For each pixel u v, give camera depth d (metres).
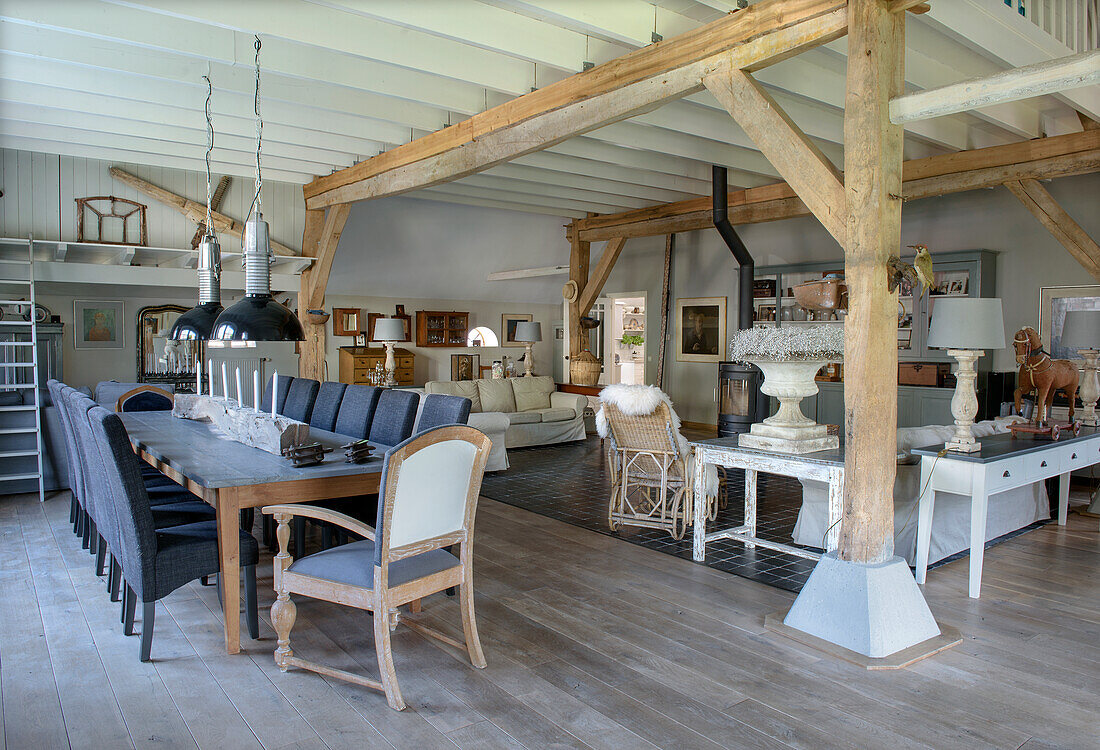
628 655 3.05
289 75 4.62
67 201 7.44
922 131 5.77
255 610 3.17
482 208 10.34
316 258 8.02
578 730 2.45
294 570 2.82
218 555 3.09
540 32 4.34
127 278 7.51
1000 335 3.79
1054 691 2.77
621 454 5.05
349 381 10.23
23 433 6.01
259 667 2.92
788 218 8.51
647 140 6.32
